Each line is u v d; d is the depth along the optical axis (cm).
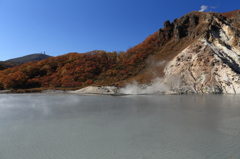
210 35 4141
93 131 937
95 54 6706
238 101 2030
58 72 5922
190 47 4025
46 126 1049
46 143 777
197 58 3638
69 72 5681
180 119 1169
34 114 1422
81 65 5969
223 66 3300
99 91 3747
